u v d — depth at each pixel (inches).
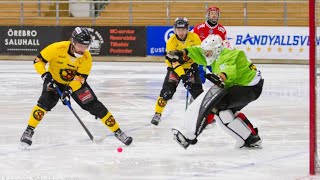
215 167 286.7
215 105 306.7
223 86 301.7
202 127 306.2
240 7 1168.2
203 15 1166.3
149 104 534.6
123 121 440.1
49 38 1103.0
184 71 416.8
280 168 284.2
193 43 417.4
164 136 378.0
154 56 1075.3
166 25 1149.7
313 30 260.1
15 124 424.5
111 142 355.9
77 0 1221.7
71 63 324.2
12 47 1113.4
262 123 430.6
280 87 676.1
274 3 1159.0
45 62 325.4
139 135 382.0
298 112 487.5
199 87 422.0
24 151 327.6
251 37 1042.1
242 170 280.1
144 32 1075.3
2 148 336.8
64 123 426.0
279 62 1036.5
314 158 268.8
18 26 1110.4
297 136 376.8
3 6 1234.6
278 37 1034.7
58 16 1151.0
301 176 266.7
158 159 306.3
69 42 324.2
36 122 333.1
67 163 297.0
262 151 327.3
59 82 332.8
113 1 1139.3
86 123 427.8
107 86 677.9
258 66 975.6
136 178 264.7
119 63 1032.2
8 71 865.5
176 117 462.0
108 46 1087.6
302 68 940.0
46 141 358.3
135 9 1194.6
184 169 282.8
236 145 335.3
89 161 301.7
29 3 1160.8
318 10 279.7
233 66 301.7
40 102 331.3
